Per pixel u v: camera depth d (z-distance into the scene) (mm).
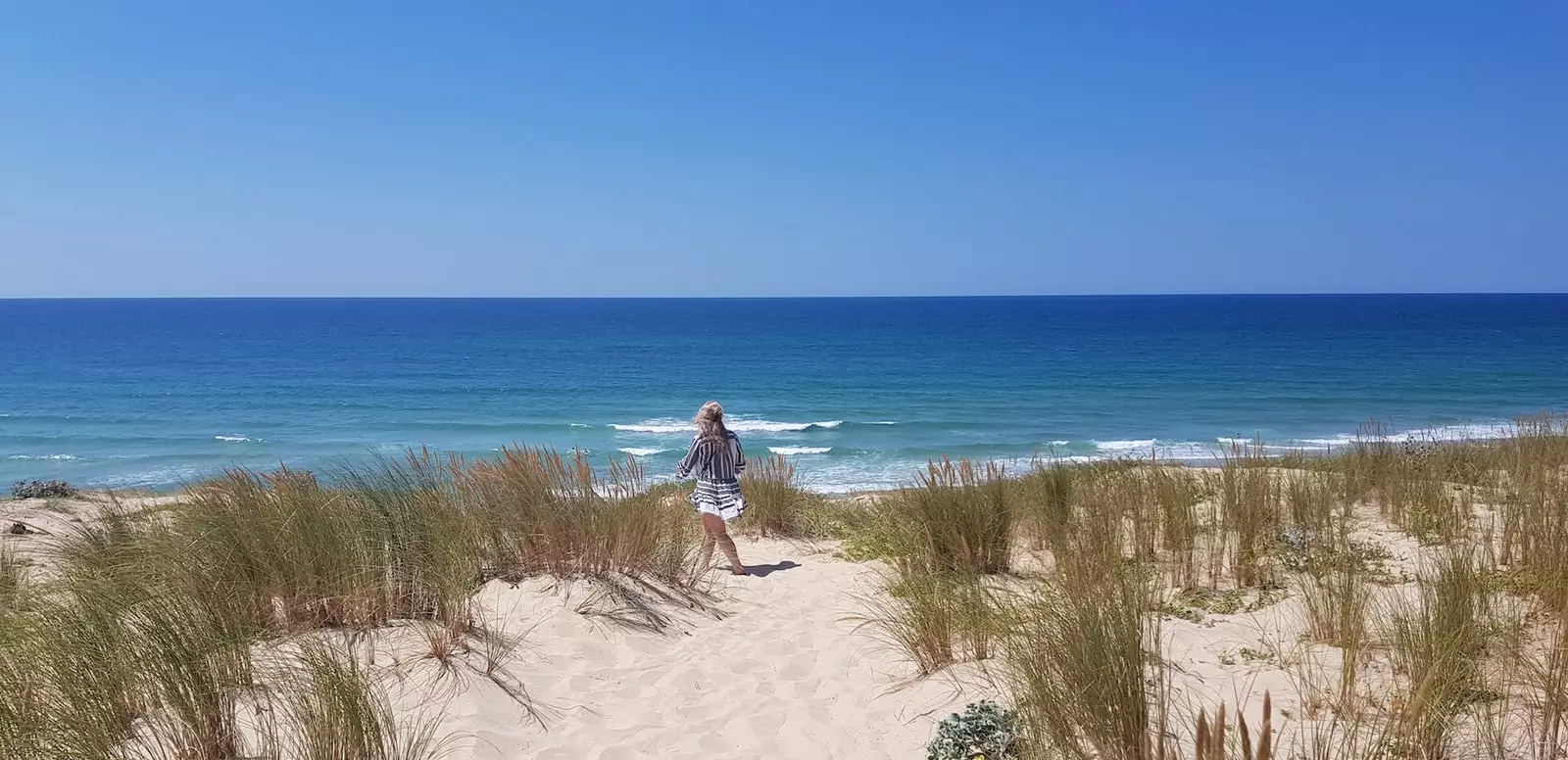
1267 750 2492
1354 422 31516
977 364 60156
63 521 9477
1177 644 4793
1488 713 3262
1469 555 4660
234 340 94750
